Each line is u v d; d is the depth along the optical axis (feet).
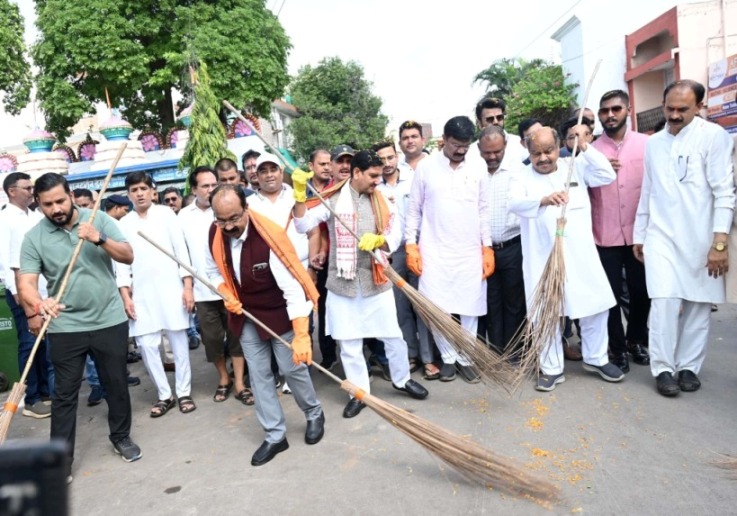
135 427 14.25
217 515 9.73
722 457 10.02
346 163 16.67
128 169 41.39
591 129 16.76
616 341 14.71
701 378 13.73
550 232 13.70
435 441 9.89
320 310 16.71
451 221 14.34
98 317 11.66
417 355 16.61
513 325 15.49
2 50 50.44
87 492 11.00
